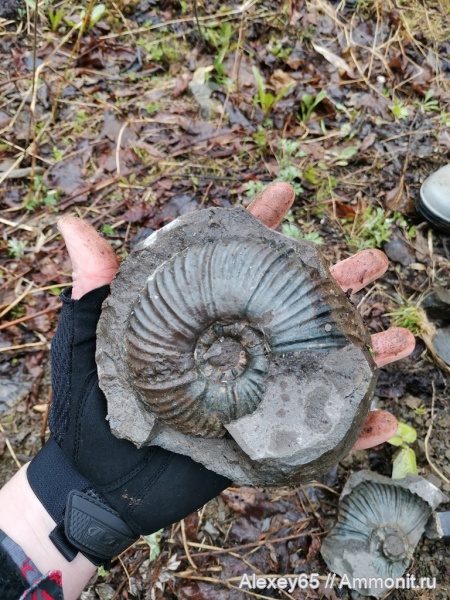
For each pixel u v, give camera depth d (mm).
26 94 444
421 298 402
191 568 327
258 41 491
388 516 333
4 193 412
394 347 308
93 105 447
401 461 349
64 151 429
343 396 239
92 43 467
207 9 492
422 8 516
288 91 467
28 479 266
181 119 447
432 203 414
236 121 452
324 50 484
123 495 262
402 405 377
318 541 337
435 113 474
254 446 236
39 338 373
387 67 488
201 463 260
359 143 456
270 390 239
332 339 243
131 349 246
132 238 404
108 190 419
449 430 372
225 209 273
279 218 324
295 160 442
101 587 317
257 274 236
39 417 355
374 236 418
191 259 241
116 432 256
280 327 236
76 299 274
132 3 485
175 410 243
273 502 342
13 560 242
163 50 475
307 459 238
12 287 384
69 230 273
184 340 237
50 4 476
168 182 423
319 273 255
